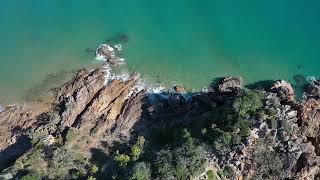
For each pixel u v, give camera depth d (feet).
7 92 366.02
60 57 381.60
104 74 366.84
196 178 286.46
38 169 310.24
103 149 328.29
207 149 297.12
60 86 364.58
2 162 326.44
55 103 357.00
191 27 396.78
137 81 364.99
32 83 369.50
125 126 340.39
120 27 397.60
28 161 313.32
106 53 381.19
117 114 346.54
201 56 382.22
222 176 290.97
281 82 360.69
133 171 290.76
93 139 332.60
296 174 297.12
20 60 381.40
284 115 312.91
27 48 387.75
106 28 397.60
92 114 344.08
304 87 366.63
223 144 294.46
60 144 327.26
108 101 350.84
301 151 300.61
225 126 302.04
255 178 294.25
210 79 370.94
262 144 297.33
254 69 377.09
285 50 386.11
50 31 396.98
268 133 300.20
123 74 369.91
